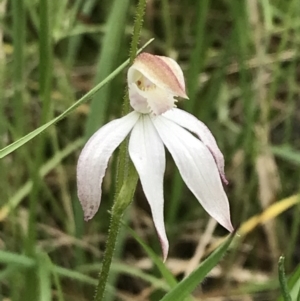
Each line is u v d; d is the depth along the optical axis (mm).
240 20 83
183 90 46
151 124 47
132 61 48
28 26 94
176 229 94
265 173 92
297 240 97
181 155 46
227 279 90
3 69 81
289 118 95
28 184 82
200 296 90
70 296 84
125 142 47
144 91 48
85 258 89
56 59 90
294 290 55
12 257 60
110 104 85
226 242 46
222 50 97
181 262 89
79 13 88
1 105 79
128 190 47
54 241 87
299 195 85
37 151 67
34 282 66
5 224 83
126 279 95
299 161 87
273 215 86
